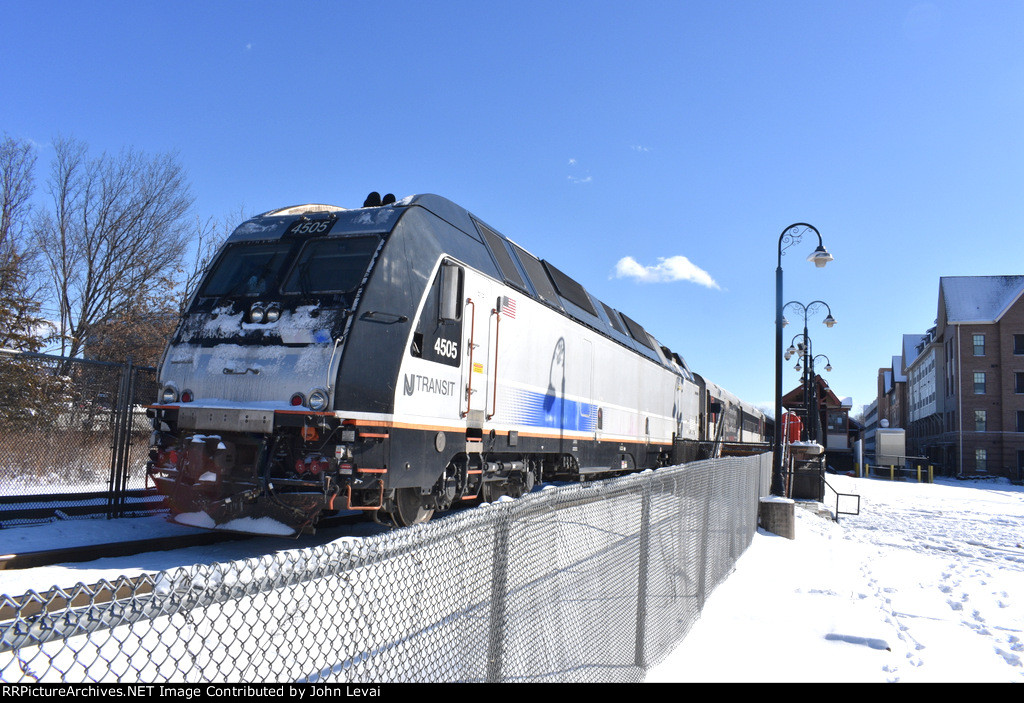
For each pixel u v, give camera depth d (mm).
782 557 9727
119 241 21016
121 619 1406
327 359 6383
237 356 6727
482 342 8719
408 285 7285
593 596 3361
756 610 6449
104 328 20109
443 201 8805
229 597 1572
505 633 2506
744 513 9750
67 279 20703
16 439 7414
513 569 2588
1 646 1243
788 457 20844
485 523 2414
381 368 6750
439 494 7840
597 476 14703
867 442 102312
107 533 6910
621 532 3828
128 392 8438
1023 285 50188
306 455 6270
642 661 4145
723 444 25391
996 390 50094
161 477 6652
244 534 7559
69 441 7875
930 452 62406
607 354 13891
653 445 17188
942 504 23812
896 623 6836
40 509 7398
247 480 6359
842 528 15359
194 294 7449
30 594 1308
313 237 7480
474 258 8805
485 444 8742
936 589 8953
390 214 7598
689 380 21938
